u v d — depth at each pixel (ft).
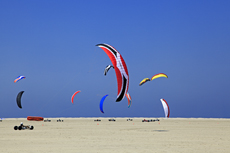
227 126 187.11
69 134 114.73
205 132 126.62
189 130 139.64
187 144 81.51
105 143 83.46
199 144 81.66
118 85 119.85
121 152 66.95
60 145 79.20
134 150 69.97
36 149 71.56
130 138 97.86
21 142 86.38
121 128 156.04
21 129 144.56
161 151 68.59
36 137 102.12
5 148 73.51
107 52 121.60
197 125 200.23
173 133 119.85
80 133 119.75
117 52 120.78
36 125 195.31
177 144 81.30
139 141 88.58
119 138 97.86
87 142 86.07
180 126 181.37
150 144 81.20
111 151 68.39
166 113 219.82
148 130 138.82
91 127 167.22
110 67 172.76
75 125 195.31
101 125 194.80
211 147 75.66
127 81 119.75
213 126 185.16
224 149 72.28
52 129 147.23
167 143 83.56
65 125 195.62
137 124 213.05
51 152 66.74
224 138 98.99
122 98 120.57
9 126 183.83
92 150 69.82
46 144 81.41
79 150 69.82
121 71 118.52
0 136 106.11
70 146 77.10
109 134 114.62
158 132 125.59
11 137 102.27
